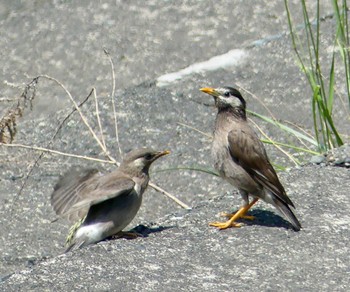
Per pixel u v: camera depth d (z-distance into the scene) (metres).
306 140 13.88
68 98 15.82
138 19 17.86
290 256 9.93
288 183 11.66
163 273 9.62
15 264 11.82
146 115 15.05
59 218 11.51
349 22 16.14
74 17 18.06
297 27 16.83
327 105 14.09
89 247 10.16
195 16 17.75
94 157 14.21
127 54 16.86
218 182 13.42
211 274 9.60
